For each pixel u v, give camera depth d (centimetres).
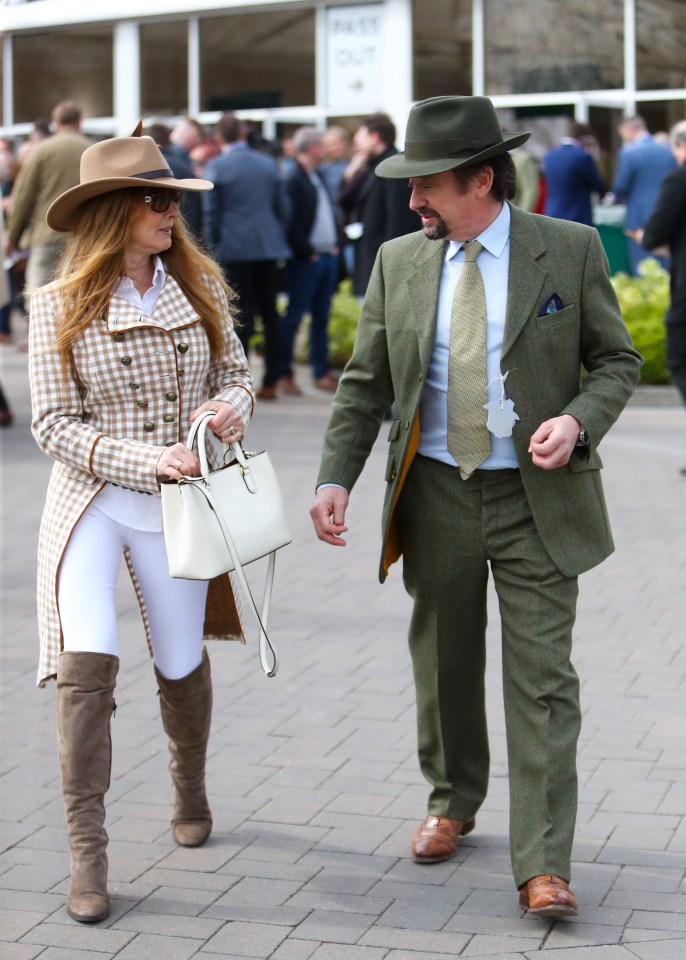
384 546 636
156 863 665
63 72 3462
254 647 980
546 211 2306
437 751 666
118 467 603
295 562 1202
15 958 576
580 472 614
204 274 644
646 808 712
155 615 648
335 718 847
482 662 658
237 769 773
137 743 816
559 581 614
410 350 619
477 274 609
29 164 1803
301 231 1902
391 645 984
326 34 3111
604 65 2909
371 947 583
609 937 586
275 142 2388
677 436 1678
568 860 593
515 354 603
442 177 596
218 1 3192
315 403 1920
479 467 616
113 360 613
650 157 2414
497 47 2978
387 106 3053
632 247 2489
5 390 2041
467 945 582
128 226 611
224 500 607
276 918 610
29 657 967
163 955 579
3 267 1702
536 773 598
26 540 1271
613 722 830
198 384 638
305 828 702
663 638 984
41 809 728
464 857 668
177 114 3316
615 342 614
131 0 3294
